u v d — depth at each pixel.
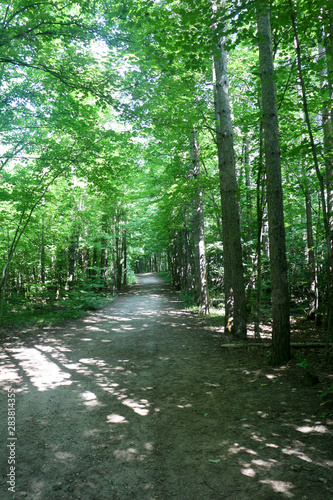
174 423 3.87
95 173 10.65
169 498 2.58
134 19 6.50
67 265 20.66
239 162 13.10
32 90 8.89
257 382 4.96
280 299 5.71
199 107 9.26
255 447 3.19
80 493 2.71
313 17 5.16
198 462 3.04
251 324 10.15
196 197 12.44
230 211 8.19
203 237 12.87
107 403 4.59
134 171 12.26
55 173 10.68
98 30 7.10
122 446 3.42
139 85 7.72
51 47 7.76
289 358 5.74
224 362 6.24
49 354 7.43
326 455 2.91
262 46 5.80
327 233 5.27
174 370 6.00
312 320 9.88
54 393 5.01
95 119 9.88
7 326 10.74
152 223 20.88
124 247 29.23
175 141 11.43
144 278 42.12
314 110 7.21
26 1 6.20
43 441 3.57
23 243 14.84
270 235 5.80
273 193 5.75
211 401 4.43
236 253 8.15
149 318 12.73
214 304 14.72
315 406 3.91
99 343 8.59
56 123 9.66
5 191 10.16
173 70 6.46
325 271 8.95
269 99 5.79
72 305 14.84
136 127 9.02
